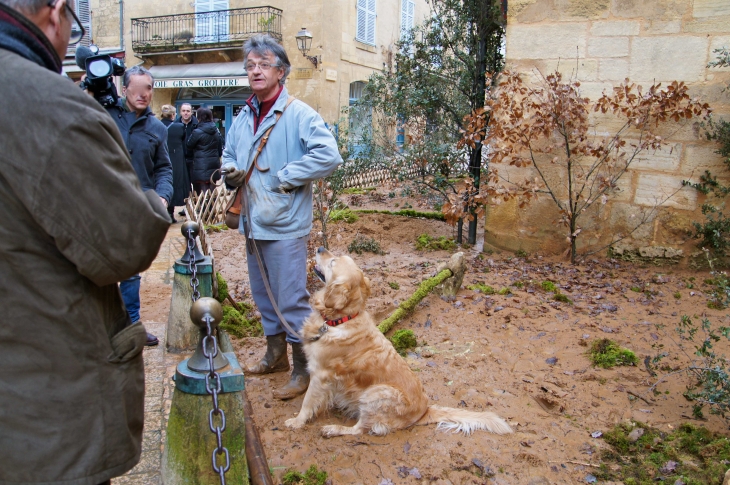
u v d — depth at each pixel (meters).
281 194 3.68
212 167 10.73
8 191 1.45
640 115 7.01
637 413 3.84
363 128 10.42
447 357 4.73
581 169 7.68
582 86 7.63
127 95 4.59
